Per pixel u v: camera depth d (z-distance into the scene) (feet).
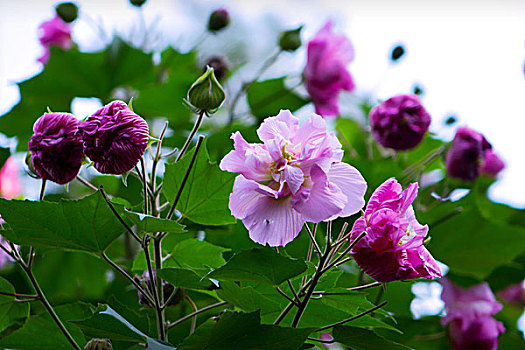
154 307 4.99
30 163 4.86
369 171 5.65
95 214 4.78
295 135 4.69
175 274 4.72
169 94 5.95
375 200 4.62
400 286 5.50
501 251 5.73
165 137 5.92
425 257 4.65
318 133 4.68
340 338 4.77
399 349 4.76
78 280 5.87
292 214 4.64
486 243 5.71
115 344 5.12
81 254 5.79
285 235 4.64
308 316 4.95
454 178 5.80
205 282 4.73
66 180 4.78
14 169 5.92
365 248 4.58
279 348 4.72
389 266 4.57
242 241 5.45
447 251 5.76
